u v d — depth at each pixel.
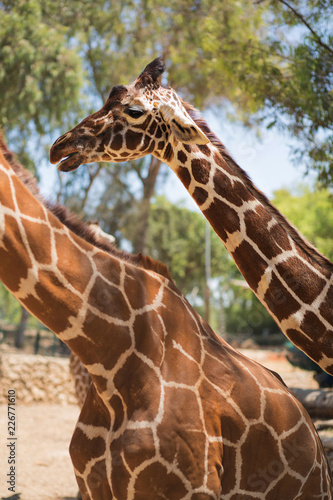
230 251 3.14
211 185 3.10
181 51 14.20
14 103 13.61
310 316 2.99
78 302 2.35
